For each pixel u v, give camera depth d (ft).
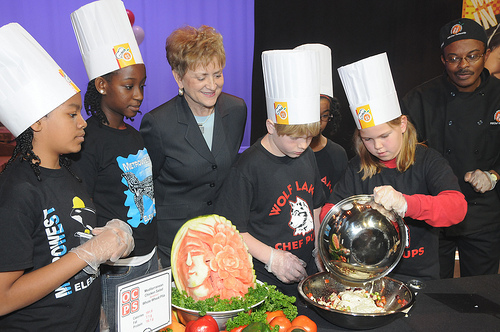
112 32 5.36
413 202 4.58
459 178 7.59
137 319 3.41
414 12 14.14
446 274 8.00
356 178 5.71
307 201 5.52
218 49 5.72
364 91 4.99
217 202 5.35
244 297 4.02
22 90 3.61
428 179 5.35
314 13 14.16
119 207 5.38
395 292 4.43
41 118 3.66
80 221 3.87
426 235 5.37
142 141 5.82
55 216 3.69
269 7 14.11
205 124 6.43
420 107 7.83
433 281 4.92
